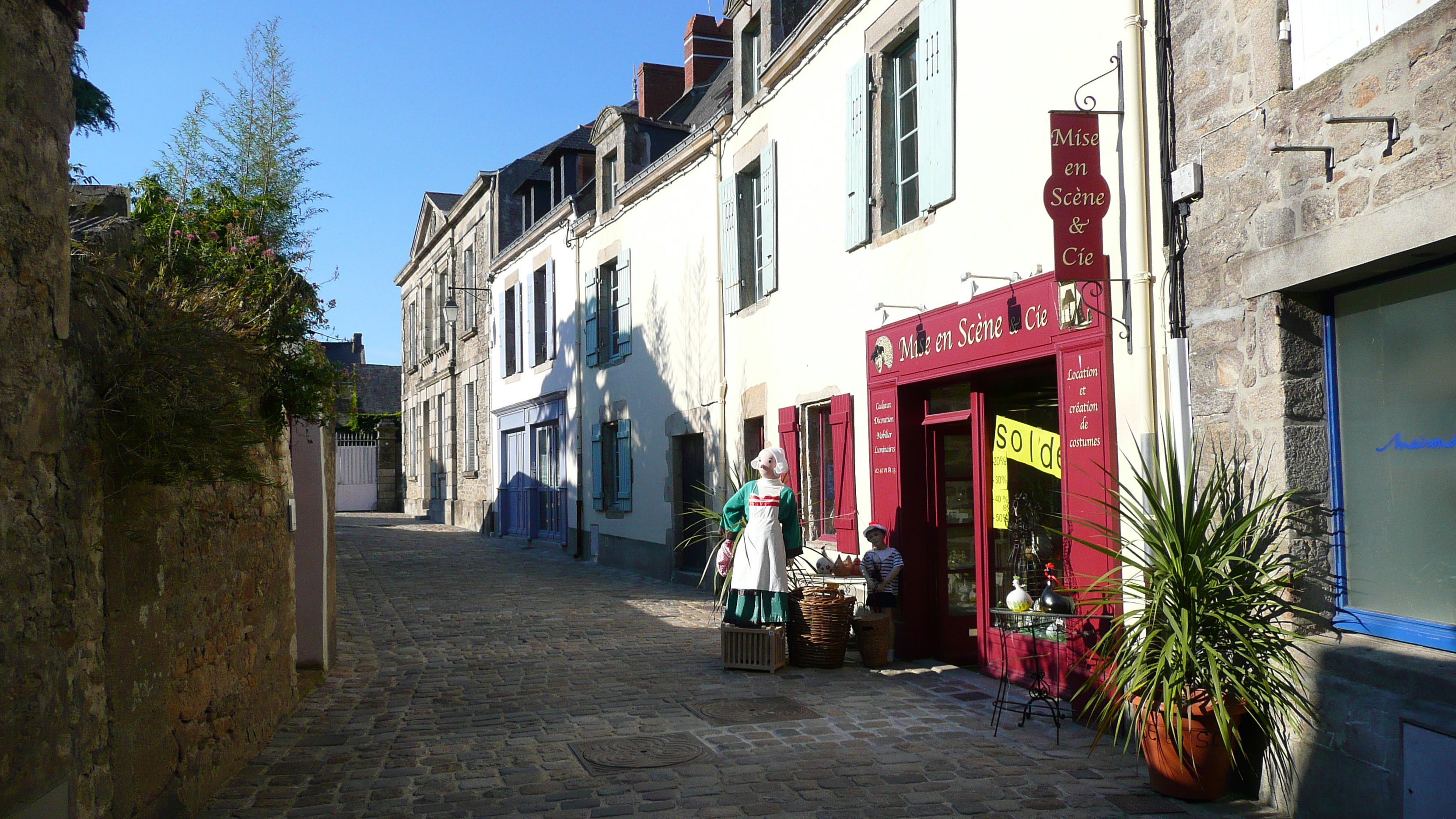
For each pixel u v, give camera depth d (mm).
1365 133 4117
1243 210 4832
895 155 8938
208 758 4816
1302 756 4383
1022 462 7109
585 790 4902
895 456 8352
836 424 9477
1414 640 4133
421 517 31188
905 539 8219
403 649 9055
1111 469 5918
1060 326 6340
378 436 36156
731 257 12062
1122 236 5809
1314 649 4410
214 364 4242
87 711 3404
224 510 5098
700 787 4918
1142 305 5590
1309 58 4457
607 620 10664
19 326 2986
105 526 3631
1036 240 6707
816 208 10031
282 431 6234
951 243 7719
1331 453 4586
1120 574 5145
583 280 17781
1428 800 3750
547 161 19703
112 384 3625
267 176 6414
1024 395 7094
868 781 4969
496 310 23406
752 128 11602
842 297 9484
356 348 28953
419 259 31375
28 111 3037
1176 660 4453
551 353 19312
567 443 18484
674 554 13984
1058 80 6438
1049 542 6816
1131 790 4809
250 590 5570
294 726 6227
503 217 23406
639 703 6773
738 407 11938
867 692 7020
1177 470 4680
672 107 18594
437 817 4535
